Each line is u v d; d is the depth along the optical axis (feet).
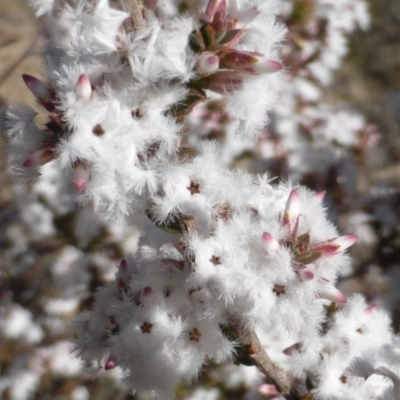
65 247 0.98
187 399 0.92
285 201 0.60
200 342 0.60
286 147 1.03
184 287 0.60
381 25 1.85
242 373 0.93
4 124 0.58
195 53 0.56
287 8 1.06
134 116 0.56
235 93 0.56
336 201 0.97
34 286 1.01
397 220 0.96
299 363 0.65
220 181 0.58
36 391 0.99
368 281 0.95
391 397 0.62
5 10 1.63
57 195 0.96
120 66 0.56
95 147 0.55
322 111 1.13
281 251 0.57
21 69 1.55
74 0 0.56
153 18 0.56
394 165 1.17
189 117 1.00
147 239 0.61
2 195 1.09
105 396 1.00
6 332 0.99
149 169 0.57
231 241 0.57
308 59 1.12
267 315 0.57
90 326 0.62
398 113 1.16
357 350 0.65
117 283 0.62
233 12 0.57
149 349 0.59
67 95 0.55
